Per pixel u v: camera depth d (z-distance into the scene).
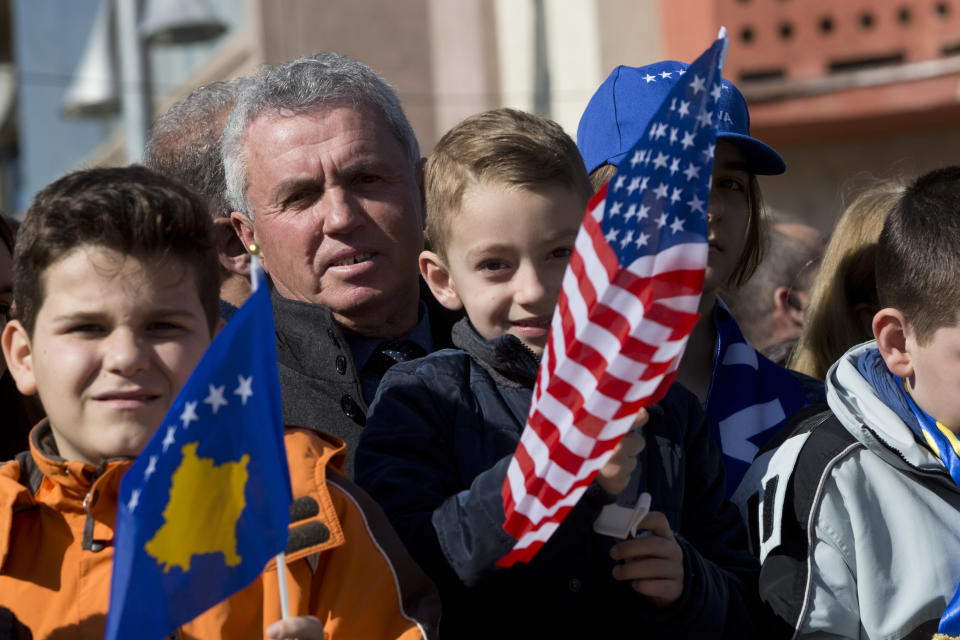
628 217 2.88
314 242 4.44
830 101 14.02
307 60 4.71
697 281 2.84
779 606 3.56
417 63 16.34
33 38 24.38
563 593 3.43
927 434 3.74
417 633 3.09
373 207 4.47
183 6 14.65
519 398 3.61
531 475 3.02
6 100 27.20
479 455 3.54
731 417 4.79
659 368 2.88
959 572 3.65
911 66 13.86
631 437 3.08
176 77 19.72
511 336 3.54
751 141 4.71
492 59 15.96
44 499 3.17
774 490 3.76
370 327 4.53
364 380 4.48
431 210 3.75
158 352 3.04
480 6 15.90
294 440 3.36
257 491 2.91
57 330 3.04
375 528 3.26
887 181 5.48
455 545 3.17
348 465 4.18
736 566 3.70
